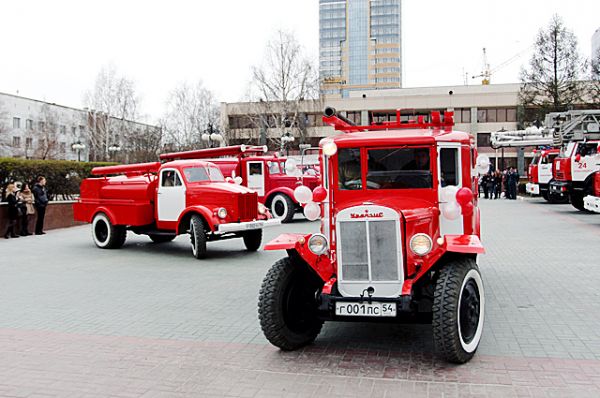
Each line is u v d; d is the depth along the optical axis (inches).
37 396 182.1
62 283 376.8
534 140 1225.4
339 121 245.8
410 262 207.3
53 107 2783.0
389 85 5620.1
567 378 185.2
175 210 501.7
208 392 181.6
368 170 237.6
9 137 2632.9
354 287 210.4
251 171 767.7
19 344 239.0
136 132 2041.1
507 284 339.6
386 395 174.2
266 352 221.3
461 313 201.5
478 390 176.2
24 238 653.9
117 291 348.2
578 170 839.1
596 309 276.7
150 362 212.5
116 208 537.0
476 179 296.7
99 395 181.9
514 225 683.4
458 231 242.4
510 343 224.5
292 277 222.4
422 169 233.6
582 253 452.4
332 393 177.3
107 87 2036.2
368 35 5669.3
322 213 251.3
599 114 848.9
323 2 5782.5
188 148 1943.9
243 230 476.4
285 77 1768.0
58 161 888.9
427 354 212.8
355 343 229.6
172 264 450.3
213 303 310.5
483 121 2277.3
